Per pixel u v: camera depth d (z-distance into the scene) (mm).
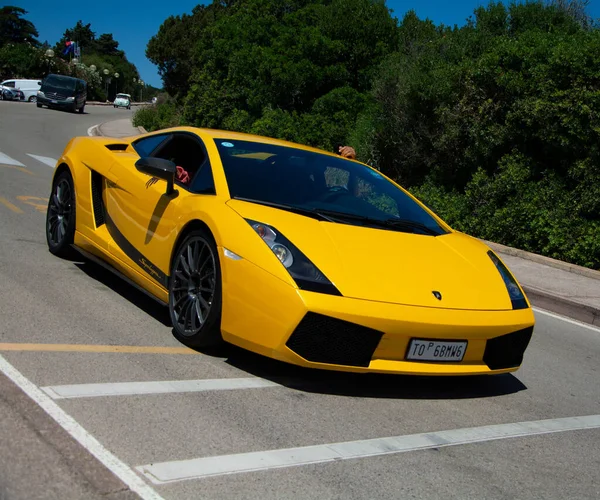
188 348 4254
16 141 18609
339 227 4223
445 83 13148
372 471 2916
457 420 3742
